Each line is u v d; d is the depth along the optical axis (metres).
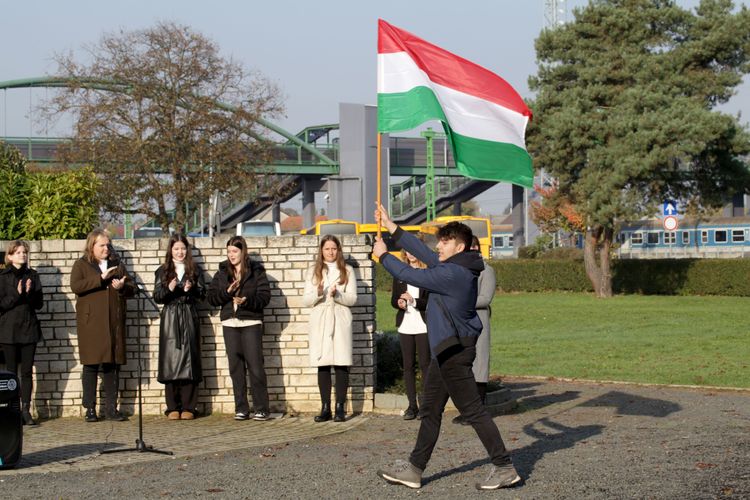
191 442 9.95
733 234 64.12
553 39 43.66
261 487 7.51
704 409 12.00
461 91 9.18
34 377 12.09
